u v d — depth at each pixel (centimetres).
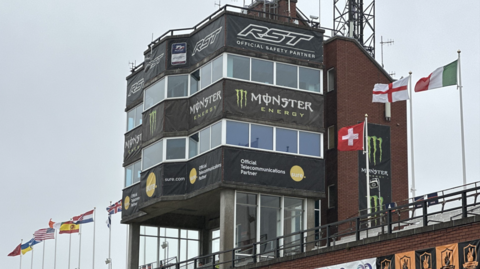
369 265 3075
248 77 4522
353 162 4972
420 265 2875
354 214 4878
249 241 4369
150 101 4894
